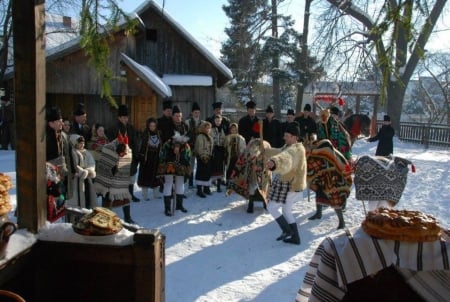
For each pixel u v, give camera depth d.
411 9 2.48
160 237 2.48
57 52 13.47
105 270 2.45
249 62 26.02
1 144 13.91
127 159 5.89
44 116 2.47
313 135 7.39
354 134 10.58
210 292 4.14
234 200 7.85
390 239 1.94
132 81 14.32
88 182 5.52
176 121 7.79
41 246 2.46
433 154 14.80
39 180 2.47
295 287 4.27
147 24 16.42
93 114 15.10
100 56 2.74
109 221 2.47
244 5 24.70
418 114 42.25
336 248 2.01
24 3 2.31
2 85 14.83
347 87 10.86
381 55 2.64
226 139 8.29
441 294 1.89
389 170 5.32
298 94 25.36
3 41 14.11
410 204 7.70
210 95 16.98
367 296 1.98
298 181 5.52
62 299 2.50
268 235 5.91
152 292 2.38
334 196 6.08
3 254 2.14
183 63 16.86
